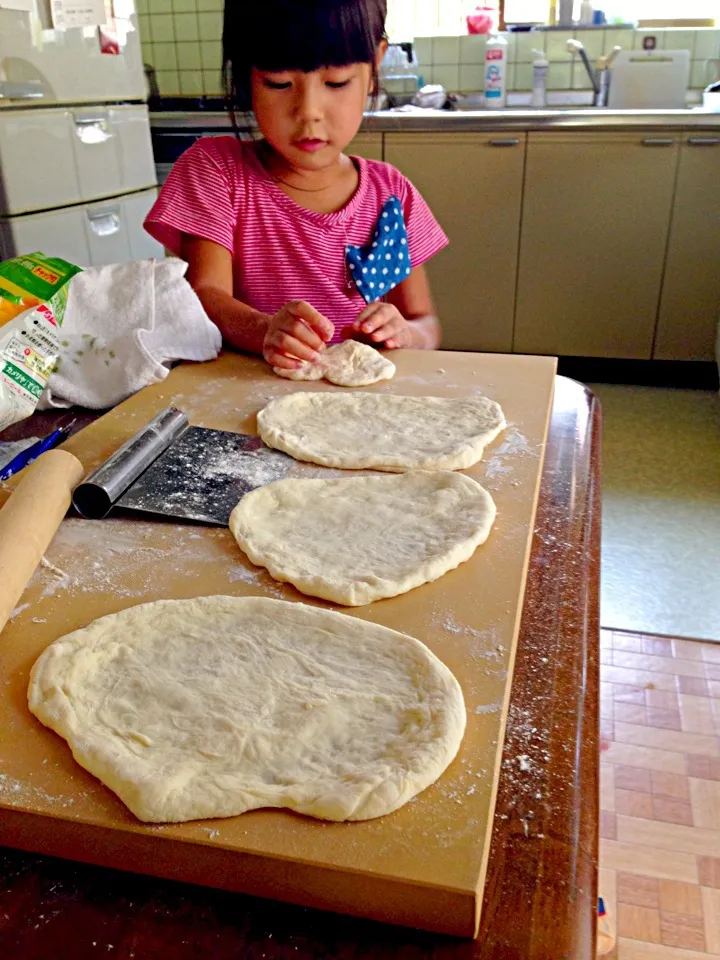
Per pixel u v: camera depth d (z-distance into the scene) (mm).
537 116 2730
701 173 2703
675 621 1727
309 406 982
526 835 434
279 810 433
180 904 415
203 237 1334
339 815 421
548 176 2814
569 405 1050
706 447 2539
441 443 875
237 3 1131
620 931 1085
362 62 1165
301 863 400
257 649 560
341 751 475
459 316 3090
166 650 562
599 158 2754
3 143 2240
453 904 385
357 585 618
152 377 1042
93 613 613
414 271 1503
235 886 420
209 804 429
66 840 436
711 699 1496
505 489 792
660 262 2850
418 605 614
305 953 386
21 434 959
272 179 1368
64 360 1039
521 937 385
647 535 2059
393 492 781
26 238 2363
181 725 494
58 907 411
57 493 717
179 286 1109
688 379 3025
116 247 2773
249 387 1060
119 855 431
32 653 571
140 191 2904
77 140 2518
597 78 3359
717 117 2607
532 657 580
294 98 1170
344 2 1105
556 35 3379
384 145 2898
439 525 714
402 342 1228
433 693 510
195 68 3631
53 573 662
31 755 480
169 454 857
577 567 696
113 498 744
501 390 1040
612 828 1237
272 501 763
